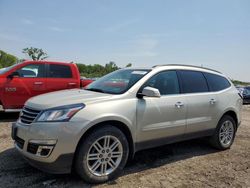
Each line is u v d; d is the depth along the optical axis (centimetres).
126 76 508
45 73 905
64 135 376
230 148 652
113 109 420
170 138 507
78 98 423
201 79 583
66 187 395
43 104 407
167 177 456
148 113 462
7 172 434
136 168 488
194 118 542
